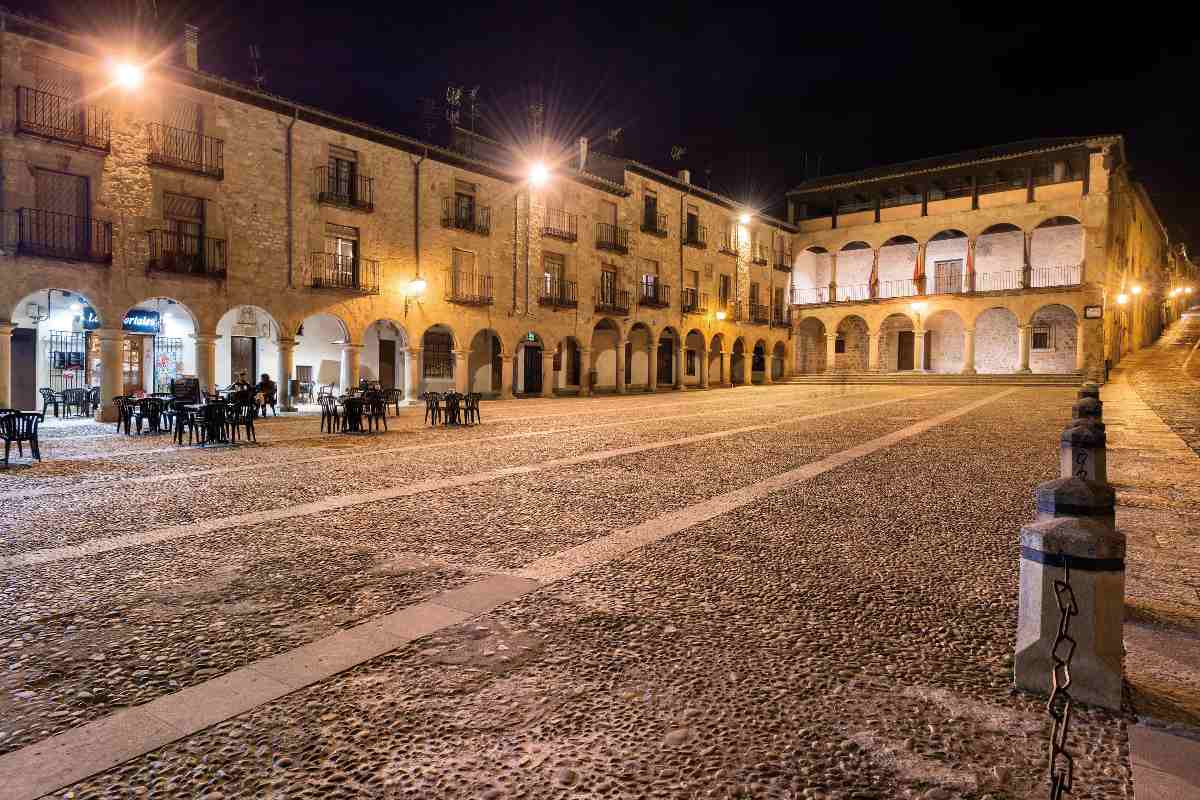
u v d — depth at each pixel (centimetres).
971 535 563
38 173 1608
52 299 1855
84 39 1623
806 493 744
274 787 229
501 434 1372
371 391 1523
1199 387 2236
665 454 1056
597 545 534
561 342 3116
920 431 1375
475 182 2614
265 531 577
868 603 407
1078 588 282
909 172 3731
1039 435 1288
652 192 3409
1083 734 261
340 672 315
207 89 1880
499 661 328
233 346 2180
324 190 2138
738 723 271
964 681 307
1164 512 632
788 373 4291
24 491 750
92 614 388
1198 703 285
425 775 236
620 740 259
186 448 1147
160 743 255
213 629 367
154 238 1780
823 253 4444
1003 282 3706
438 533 571
